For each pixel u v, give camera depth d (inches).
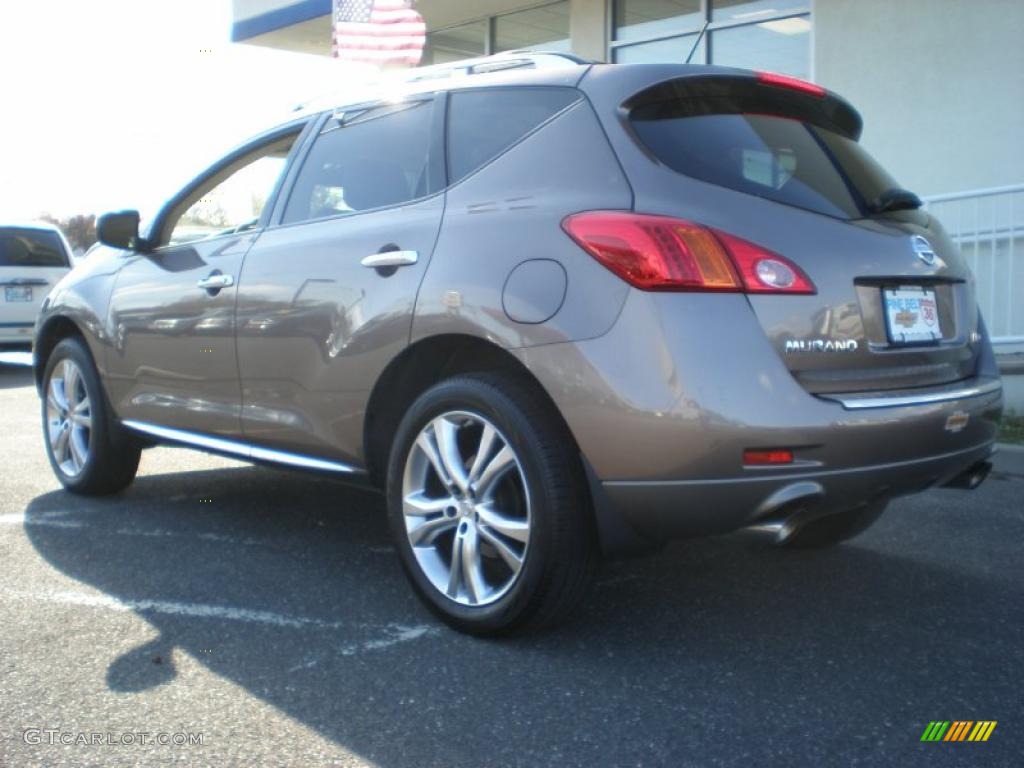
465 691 121.3
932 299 141.3
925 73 348.8
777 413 118.7
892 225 139.6
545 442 127.4
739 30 420.8
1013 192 294.0
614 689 122.0
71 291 215.5
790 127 144.8
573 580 128.8
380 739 109.8
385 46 418.9
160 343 188.9
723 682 124.3
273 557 174.1
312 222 167.0
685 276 120.0
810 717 115.2
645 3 456.4
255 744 108.8
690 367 118.0
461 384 135.7
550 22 510.6
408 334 141.9
